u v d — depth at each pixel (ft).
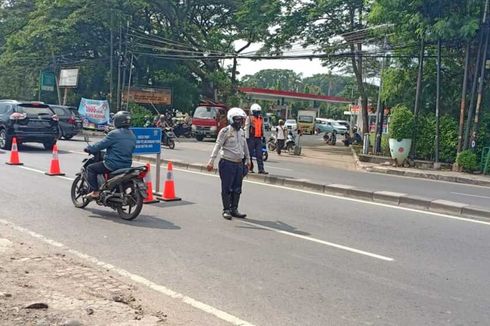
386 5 69.46
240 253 21.77
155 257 20.76
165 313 14.94
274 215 30.19
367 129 106.93
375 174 61.82
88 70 137.08
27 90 168.66
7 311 13.62
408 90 81.61
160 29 138.51
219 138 28.43
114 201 27.84
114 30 125.59
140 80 141.59
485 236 26.99
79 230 24.72
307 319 15.08
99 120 107.34
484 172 65.62
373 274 19.67
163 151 74.23
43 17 127.95
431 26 66.69
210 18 145.69
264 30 107.76
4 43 159.02
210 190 38.04
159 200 33.14
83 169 29.48
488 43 68.13
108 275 17.92
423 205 35.01
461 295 17.71
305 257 21.58
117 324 13.26
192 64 142.31
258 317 15.08
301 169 60.08
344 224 28.50
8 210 28.30
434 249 23.85
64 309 14.02
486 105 72.54
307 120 191.31
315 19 102.53
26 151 59.11
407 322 15.17
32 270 17.52
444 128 72.43
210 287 17.49
